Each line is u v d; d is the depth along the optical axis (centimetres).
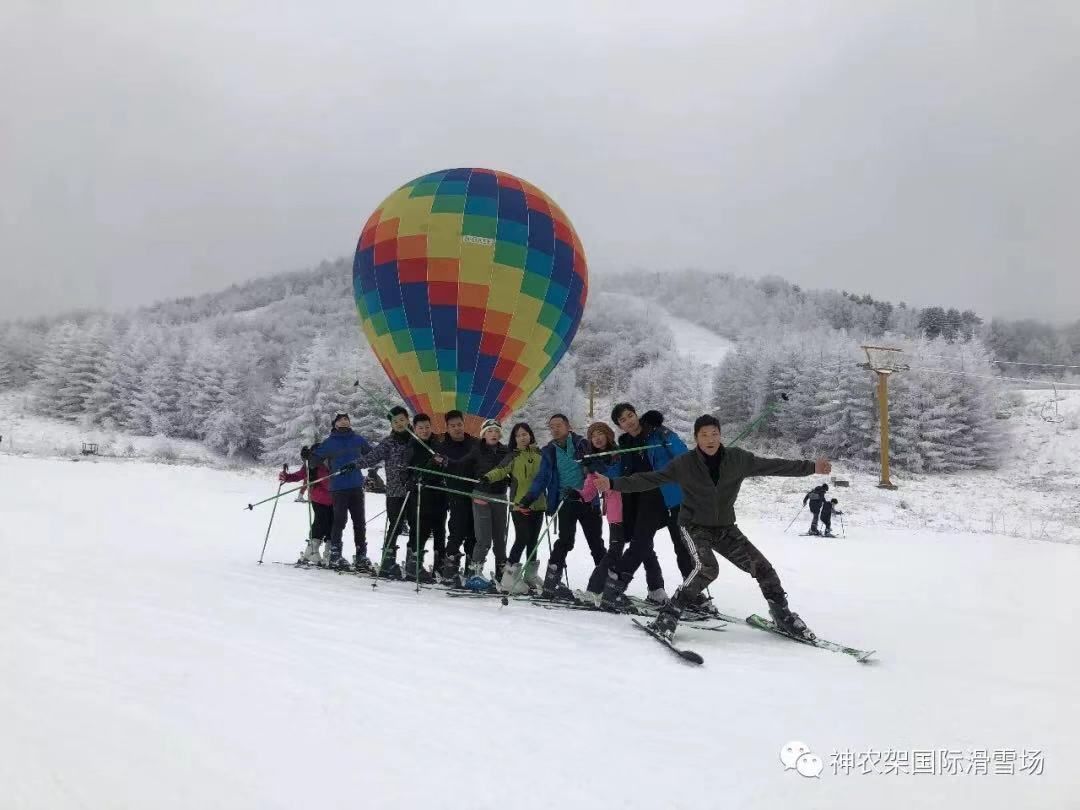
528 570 696
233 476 2753
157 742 275
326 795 239
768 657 452
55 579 616
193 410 5159
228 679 355
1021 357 9688
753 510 2469
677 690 372
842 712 344
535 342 1231
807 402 4388
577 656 435
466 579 705
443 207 1216
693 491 506
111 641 416
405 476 773
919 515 2475
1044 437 4088
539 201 1279
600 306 10044
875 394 3922
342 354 4609
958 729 324
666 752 288
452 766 266
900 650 499
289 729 294
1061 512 2595
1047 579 945
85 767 251
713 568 500
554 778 260
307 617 514
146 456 4259
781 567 1016
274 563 864
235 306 14450
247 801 233
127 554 843
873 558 1165
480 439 727
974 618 640
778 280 13900
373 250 1246
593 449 636
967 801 254
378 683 361
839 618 626
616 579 599
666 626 490
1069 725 331
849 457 4059
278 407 4466
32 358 7438
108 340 5791
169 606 526
